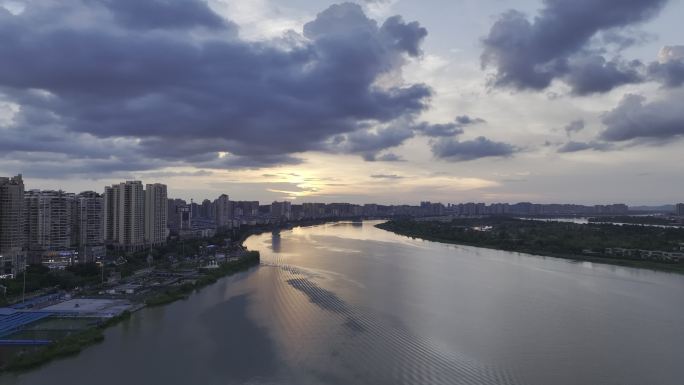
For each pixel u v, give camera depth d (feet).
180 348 459.73
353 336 482.69
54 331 516.32
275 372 397.39
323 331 500.74
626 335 485.97
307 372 396.16
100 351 454.81
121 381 385.91
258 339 479.00
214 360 425.69
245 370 402.31
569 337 479.00
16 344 476.95
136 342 480.23
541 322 531.91
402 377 385.09
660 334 489.26
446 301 630.33
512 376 386.73
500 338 475.31
